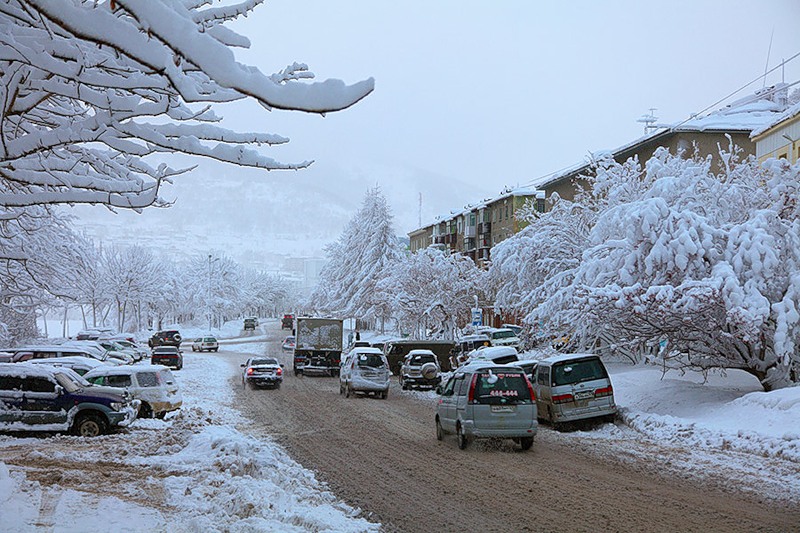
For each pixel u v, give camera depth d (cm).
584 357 2208
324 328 4772
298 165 588
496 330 5300
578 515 1114
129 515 958
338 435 2088
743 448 1702
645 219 2330
